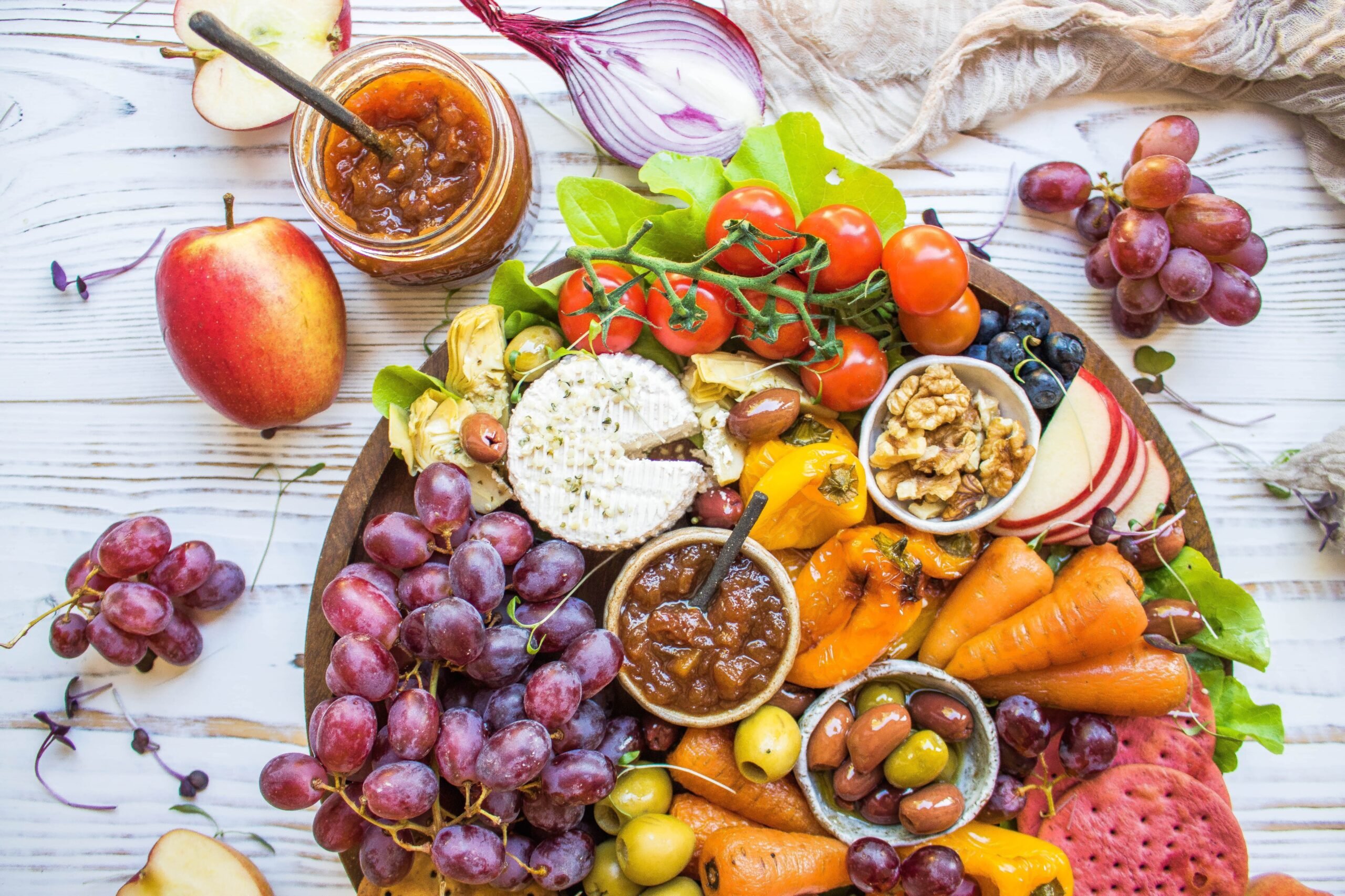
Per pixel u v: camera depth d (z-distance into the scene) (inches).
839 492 18.9
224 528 22.1
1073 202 21.5
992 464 19.5
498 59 22.4
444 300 22.0
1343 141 22.1
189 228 22.6
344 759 17.3
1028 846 18.9
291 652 22.0
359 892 19.7
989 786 19.3
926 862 18.6
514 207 20.3
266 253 20.1
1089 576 19.3
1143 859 19.7
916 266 18.5
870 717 19.0
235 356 20.2
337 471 22.2
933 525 19.5
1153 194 20.4
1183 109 22.5
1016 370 19.6
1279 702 21.9
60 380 22.6
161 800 21.9
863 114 22.3
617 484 19.8
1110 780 19.9
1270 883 21.1
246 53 17.4
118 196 22.6
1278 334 22.3
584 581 20.4
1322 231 22.3
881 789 19.4
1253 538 22.1
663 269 18.4
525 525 19.4
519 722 17.6
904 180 22.4
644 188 22.2
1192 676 20.2
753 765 19.2
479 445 19.2
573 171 22.3
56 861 21.9
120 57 22.6
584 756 18.2
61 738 21.8
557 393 19.9
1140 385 22.1
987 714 19.5
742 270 19.4
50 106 22.7
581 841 18.9
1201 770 19.9
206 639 22.0
